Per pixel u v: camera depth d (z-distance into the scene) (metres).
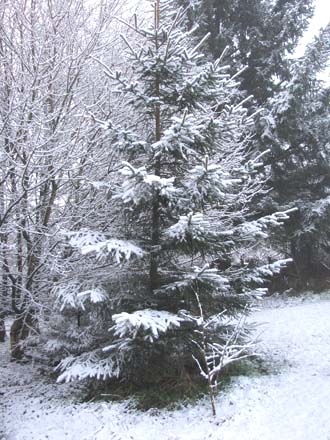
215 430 5.00
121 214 6.89
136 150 6.23
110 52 9.50
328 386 6.06
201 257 7.11
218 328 6.69
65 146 7.57
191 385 6.17
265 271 6.89
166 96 6.63
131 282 6.71
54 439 5.45
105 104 8.78
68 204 8.51
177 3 15.91
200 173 5.73
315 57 15.09
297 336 9.84
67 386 7.53
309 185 16.98
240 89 18.25
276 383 6.38
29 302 8.16
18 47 8.22
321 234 15.98
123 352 6.14
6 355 9.65
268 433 4.75
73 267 7.65
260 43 17.67
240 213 8.49
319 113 17.12
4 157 7.37
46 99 8.25
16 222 7.77
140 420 5.54
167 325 5.42
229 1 17.91
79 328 7.76
